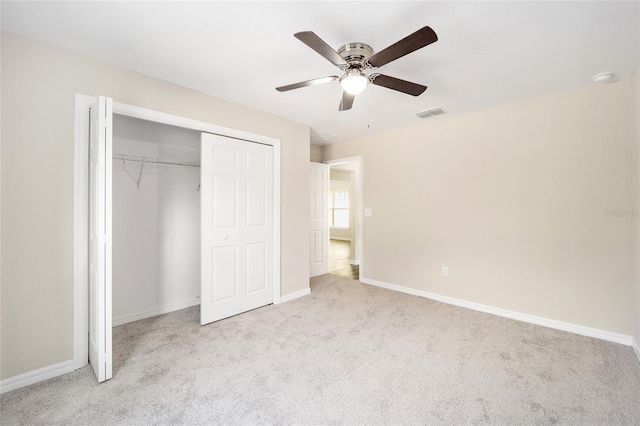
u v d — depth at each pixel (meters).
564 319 2.72
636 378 1.94
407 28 1.75
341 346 2.40
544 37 1.83
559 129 2.73
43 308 1.93
